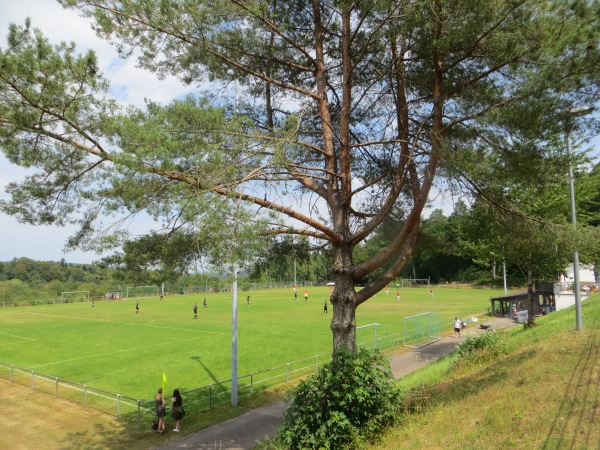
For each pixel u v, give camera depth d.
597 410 7.18
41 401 18.67
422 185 10.46
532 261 22.11
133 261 9.31
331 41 12.97
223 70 12.01
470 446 6.95
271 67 12.57
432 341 29.95
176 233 9.55
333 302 11.59
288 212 10.80
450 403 9.89
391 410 9.42
